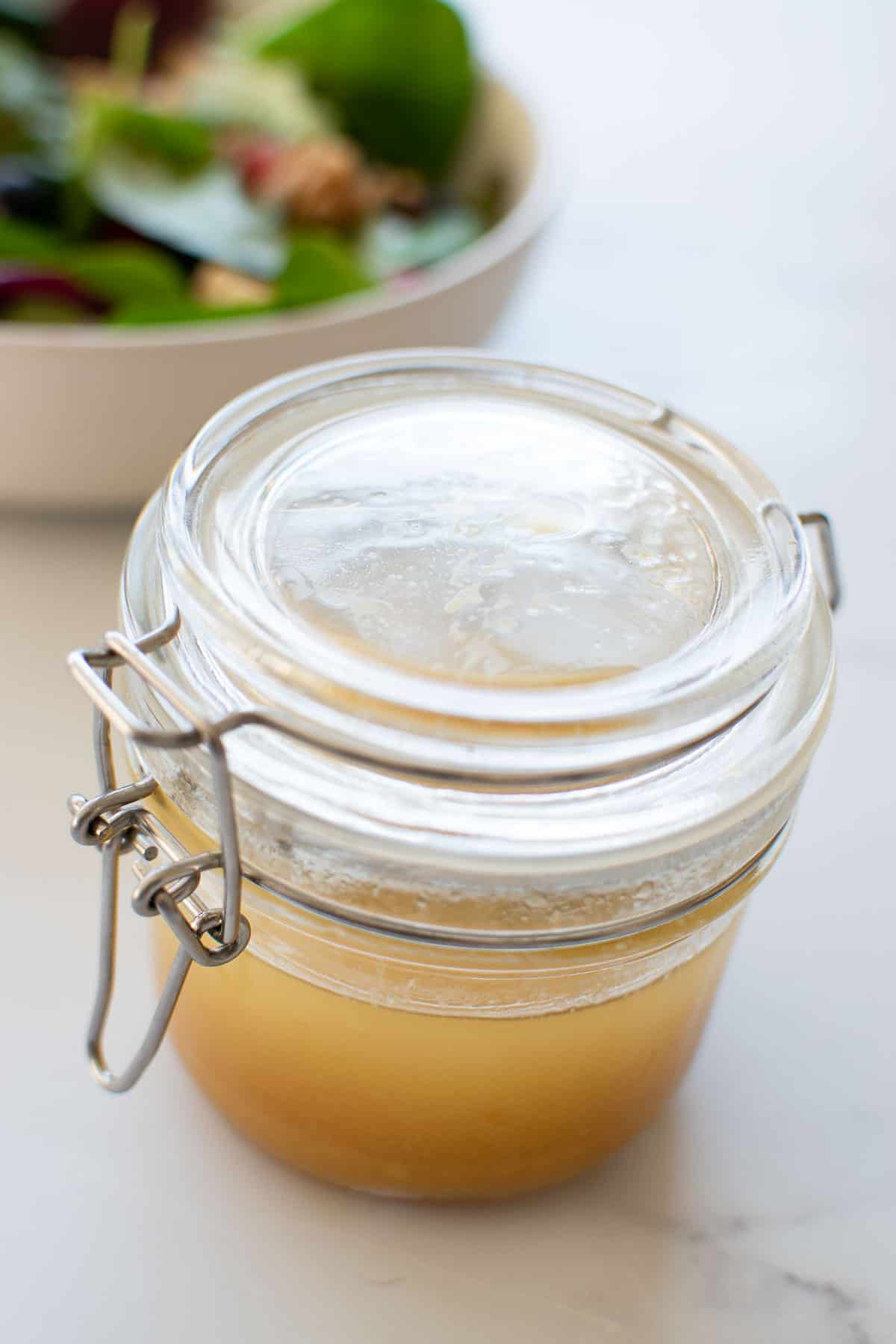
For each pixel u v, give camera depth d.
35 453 0.43
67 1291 0.33
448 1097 0.32
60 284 0.50
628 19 0.85
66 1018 0.37
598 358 0.56
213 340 0.42
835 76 0.81
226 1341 0.33
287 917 0.31
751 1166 0.36
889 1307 0.34
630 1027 0.32
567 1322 0.34
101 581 0.46
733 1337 0.34
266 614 0.30
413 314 0.45
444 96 0.59
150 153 0.56
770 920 0.40
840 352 0.58
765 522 0.33
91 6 0.63
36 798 0.41
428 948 0.30
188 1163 0.35
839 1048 0.38
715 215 0.67
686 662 0.30
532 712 0.29
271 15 0.66
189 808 0.31
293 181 0.55
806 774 0.32
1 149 0.57
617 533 0.33
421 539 0.32
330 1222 0.35
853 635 0.47
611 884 0.30
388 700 0.29
